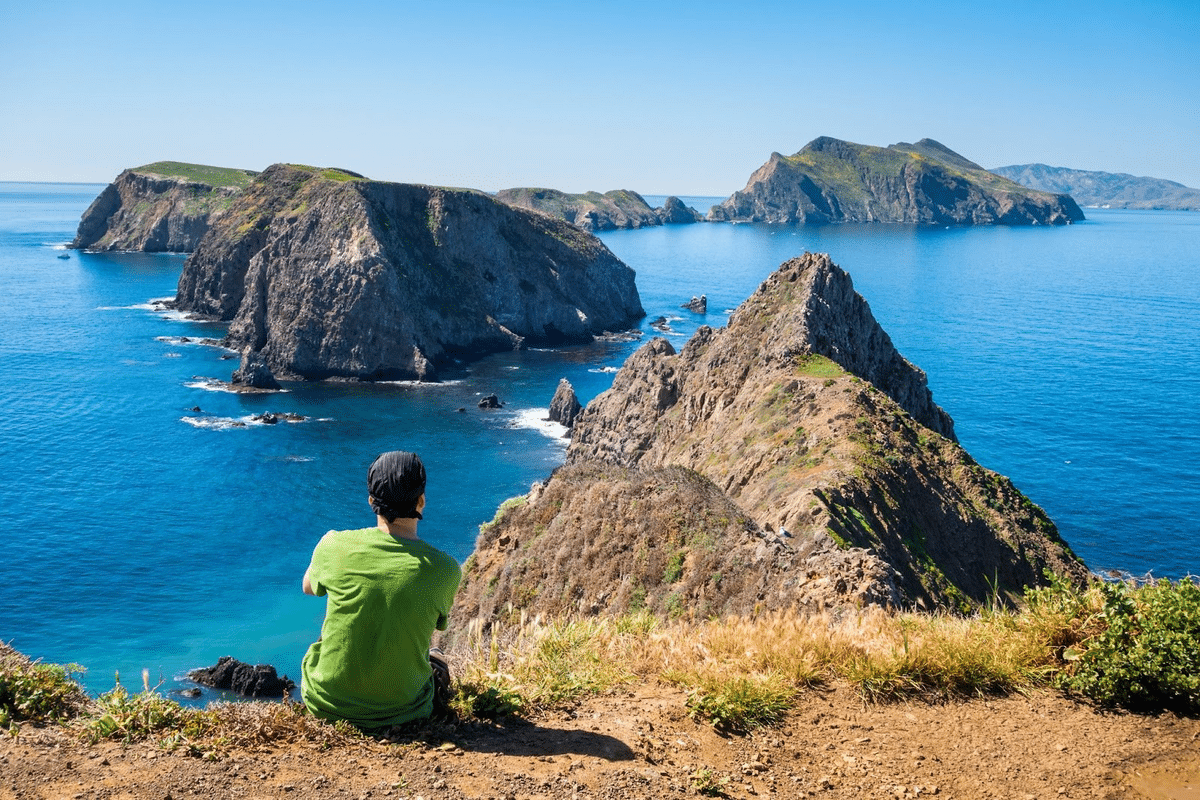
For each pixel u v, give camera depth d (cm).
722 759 669
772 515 3462
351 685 623
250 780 546
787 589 1736
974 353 15438
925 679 828
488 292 16325
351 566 622
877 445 4125
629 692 793
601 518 2334
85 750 568
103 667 5062
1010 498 4372
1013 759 700
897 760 692
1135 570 6456
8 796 498
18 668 649
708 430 5894
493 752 628
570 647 881
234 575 6372
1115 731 754
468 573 2686
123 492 8006
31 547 6769
